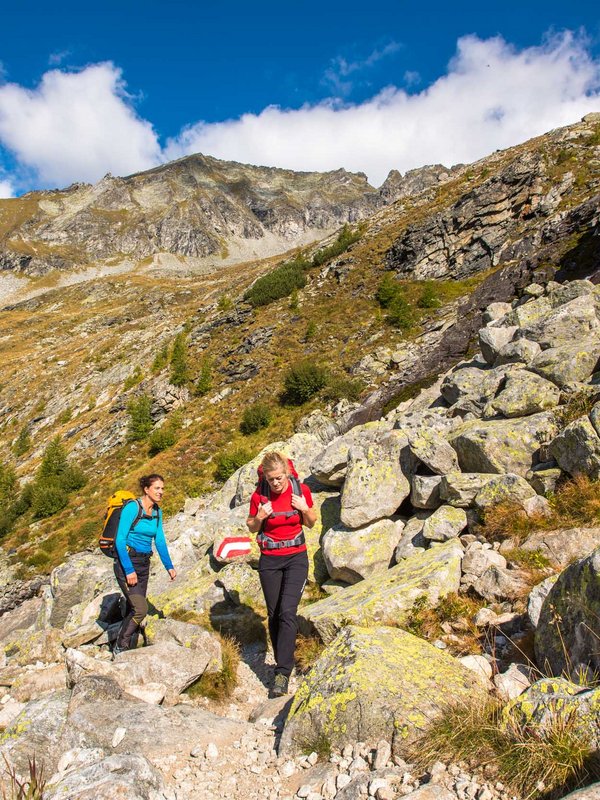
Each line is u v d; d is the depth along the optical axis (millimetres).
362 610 5199
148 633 6027
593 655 3248
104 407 61688
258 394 41062
